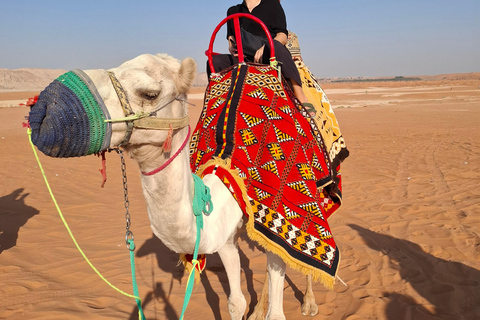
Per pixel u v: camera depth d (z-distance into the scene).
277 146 3.35
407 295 4.79
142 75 2.35
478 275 5.19
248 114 3.39
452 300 4.63
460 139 16.20
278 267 3.27
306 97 4.25
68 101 2.13
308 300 4.58
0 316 4.54
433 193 8.82
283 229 3.18
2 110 34.06
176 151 2.57
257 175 3.25
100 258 6.13
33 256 6.19
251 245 6.55
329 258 3.29
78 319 4.48
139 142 2.43
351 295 4.86
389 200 8.50
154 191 2.57
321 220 3.38
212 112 3.57
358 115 29.39
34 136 2.10
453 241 6.23
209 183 3.06
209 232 2.91
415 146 15.11
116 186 10.25
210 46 4.04
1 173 11.17
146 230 7.29
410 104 38.91
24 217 7.86
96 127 2.20
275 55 3.92
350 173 11.10
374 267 5.57
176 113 2.53
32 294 5.07
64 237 6.96
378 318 4.35
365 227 7.05
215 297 4.95
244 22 4.44
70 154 2.21
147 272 5.68
